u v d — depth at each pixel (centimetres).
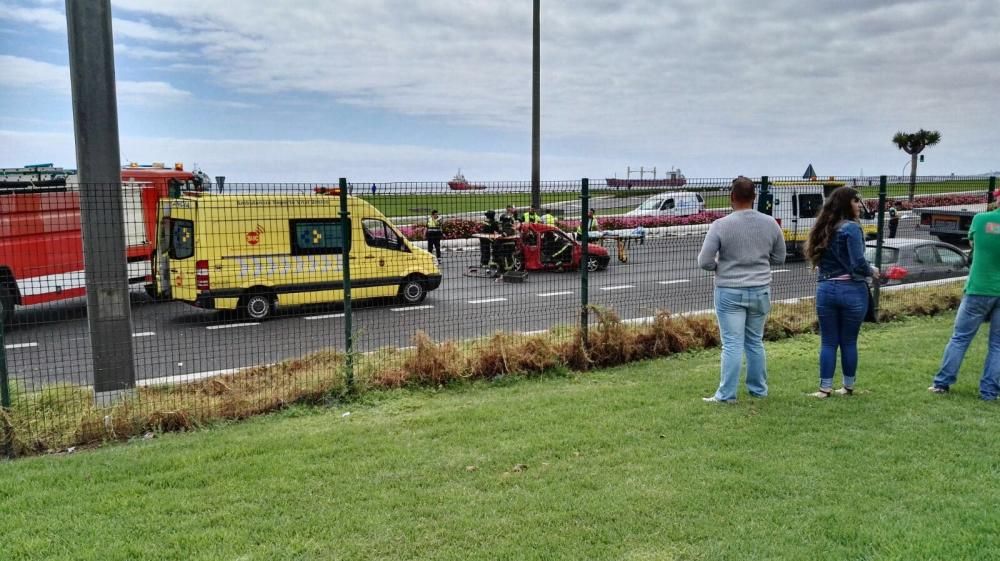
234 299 1189
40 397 618
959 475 453
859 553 354
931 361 767
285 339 1071
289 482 461
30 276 1108
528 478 459
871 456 487
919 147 4253
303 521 403
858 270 607
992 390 618
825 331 630
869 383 680
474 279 1299
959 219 1664
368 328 1125
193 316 1272
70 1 610
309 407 659
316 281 1260
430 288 1374
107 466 497
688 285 1257
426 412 625
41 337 1081
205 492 448
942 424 553
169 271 1240
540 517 401
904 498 418
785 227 1919
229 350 993
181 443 551
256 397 652
